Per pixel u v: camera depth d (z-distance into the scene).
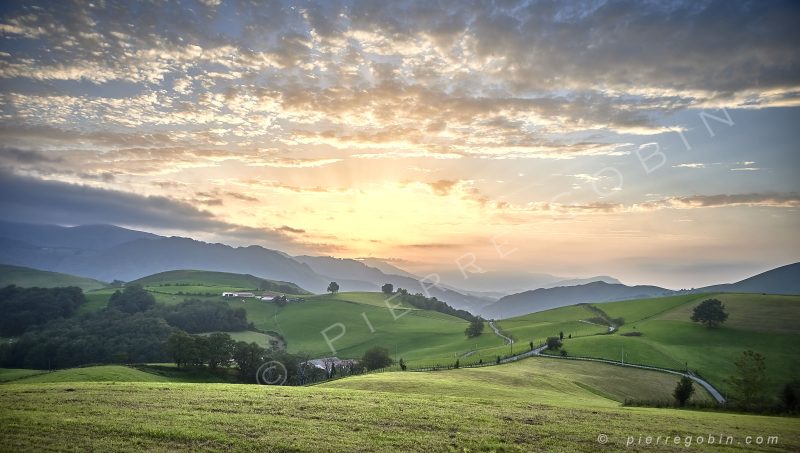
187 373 115.94
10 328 178.00
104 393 42.62
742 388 82.31
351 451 27.97
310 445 28.62
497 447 29.92
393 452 28.03
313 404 40.84
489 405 44.28
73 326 173.38
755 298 188.38
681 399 73.00
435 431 33.16
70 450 26.55
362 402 42.91
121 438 28.86
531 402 48.94
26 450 26.31
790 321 157.88
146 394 42.81
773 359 128.62
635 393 95.88
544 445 30.98
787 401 73.94
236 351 123.00
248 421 33.53
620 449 31.11
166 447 27.55
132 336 161.88
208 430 30.84
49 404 36.91
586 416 41.28
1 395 40.88
